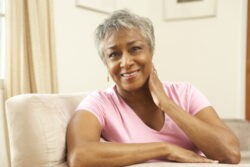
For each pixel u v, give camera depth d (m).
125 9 1.00
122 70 0.98
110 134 1.08
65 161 0.97
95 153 0.80
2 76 1.83
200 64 3.01
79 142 0.86
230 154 0.87
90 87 2.51
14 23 1.65
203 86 3.02
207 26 2.95
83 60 2.40
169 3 3.08
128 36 0.95
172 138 1.04
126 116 1.07
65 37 2.20
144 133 1.04
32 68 1.78
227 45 2.88
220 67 2.93
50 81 1.90
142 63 0.98
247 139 1.78
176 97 1.12
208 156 0.90
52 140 0.92
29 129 0.91
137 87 1.00
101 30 1.00
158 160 0.95
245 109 2.86
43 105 0.96
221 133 0.90
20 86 1.71
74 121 0.98
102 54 1.04
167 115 1.05
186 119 0.93
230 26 2.86
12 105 0.94
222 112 2.96
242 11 2.80
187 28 3.04
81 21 2.35
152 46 1.03
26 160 0.90
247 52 2.80
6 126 1.65
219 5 2.88
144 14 3.18
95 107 1.04
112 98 1.12
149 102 1.07
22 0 1.70
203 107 1.06
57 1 2.11
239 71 2.86
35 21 1.76
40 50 1.81
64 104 1.09
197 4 2.96
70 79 2.27
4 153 1.63
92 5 2.43
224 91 2.93
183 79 3.10
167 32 3.13
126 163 0.80
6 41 1.66
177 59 3.11
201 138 0.90
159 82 1.07
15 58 1.67
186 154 0.83
